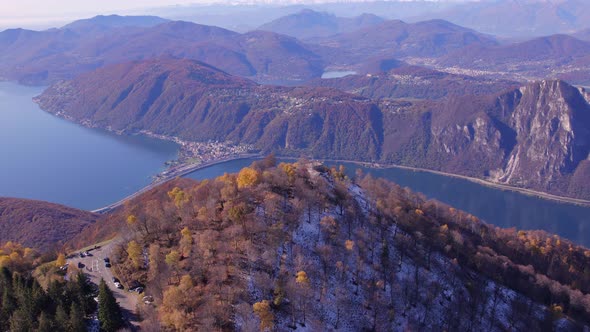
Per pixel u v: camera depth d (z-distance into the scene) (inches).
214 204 7849.4
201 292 5821.9
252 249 6712.6
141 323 5565.9
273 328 5615.2
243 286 6092.5
